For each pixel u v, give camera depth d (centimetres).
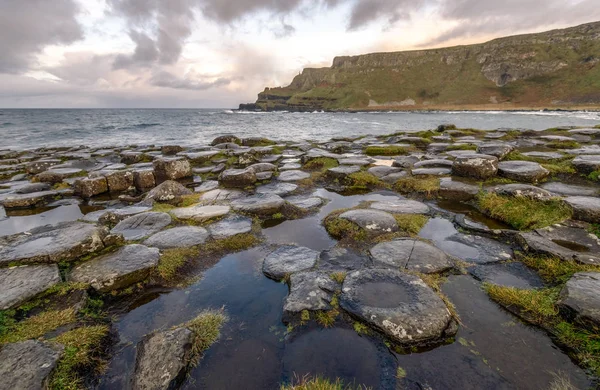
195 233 531
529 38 16562
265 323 316
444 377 246
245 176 894
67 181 1000
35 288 346
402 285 355
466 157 812
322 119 6569
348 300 333
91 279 370
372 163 1059
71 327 307
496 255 435
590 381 238
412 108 15112
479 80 17000
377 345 281
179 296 370
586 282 330
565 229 474
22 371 244
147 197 754
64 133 3369
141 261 410
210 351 279
